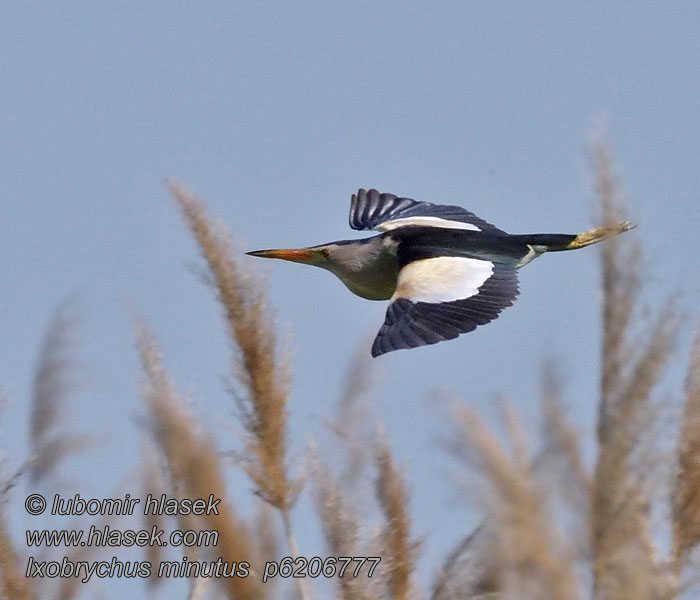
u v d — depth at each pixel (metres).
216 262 11.62
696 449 8.34
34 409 12.05
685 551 8.24
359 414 10.98
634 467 7.66
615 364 7.83
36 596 11.27
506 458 7.57
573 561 7.47
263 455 11.39
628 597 7.39
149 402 10.87
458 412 7.69
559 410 7.82
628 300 7.89
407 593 9.98
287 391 11.52
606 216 8.27
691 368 8.45
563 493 7.70
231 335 11.53
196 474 10.73
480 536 9.05
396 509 10.10
